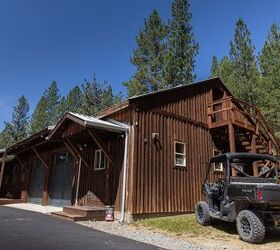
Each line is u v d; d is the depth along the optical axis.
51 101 47.62
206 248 7.67
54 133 14.36
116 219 12.06
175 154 14.13
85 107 35.16
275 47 28.47
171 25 28.94
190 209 13.95
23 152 21.36
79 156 15.08
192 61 27.80
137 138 12.62
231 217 9.20
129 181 12.15
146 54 29.77
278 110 24.34
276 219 8.50
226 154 9.87
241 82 27.84
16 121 50.59
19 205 17.84
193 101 16.02
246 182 9.77
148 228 10.42
